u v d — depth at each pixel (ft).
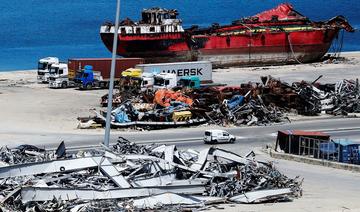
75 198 396.16
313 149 627.05
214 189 424.05
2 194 400.88
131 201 393.50
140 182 424.05
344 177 544.21
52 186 405.39
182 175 447.42
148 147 522.47
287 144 649.20
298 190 450.30
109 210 378.32
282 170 565.94
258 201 412.36
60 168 435.53
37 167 433.89
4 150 526.57
